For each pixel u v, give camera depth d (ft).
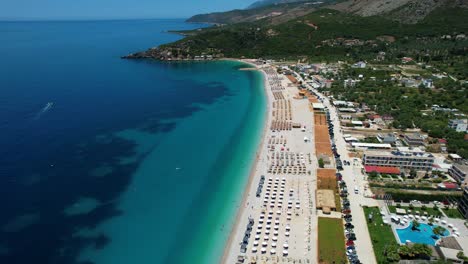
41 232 355.36
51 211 389.80
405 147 538.88
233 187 450.30
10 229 356.18
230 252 333.21
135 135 619.67
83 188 439.22
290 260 317.01
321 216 379.76
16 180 447.42
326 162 504.43
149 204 413.18
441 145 556.51
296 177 465.47
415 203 400.67
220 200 422.41
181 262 323.78
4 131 606.14
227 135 629.92
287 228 358.84
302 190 432.66
